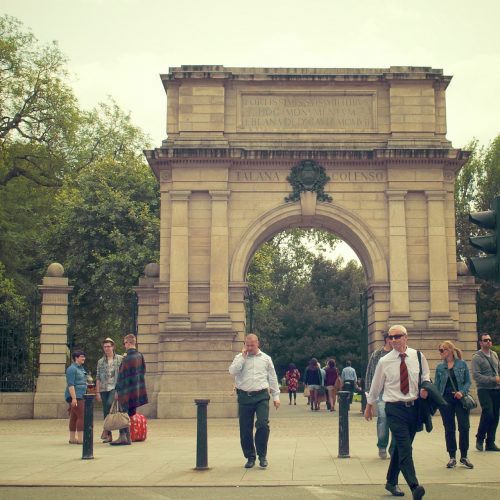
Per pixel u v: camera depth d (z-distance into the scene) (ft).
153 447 84.33
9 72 207.31
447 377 67.67
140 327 146.20
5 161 212.23
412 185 144.25
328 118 147.02
